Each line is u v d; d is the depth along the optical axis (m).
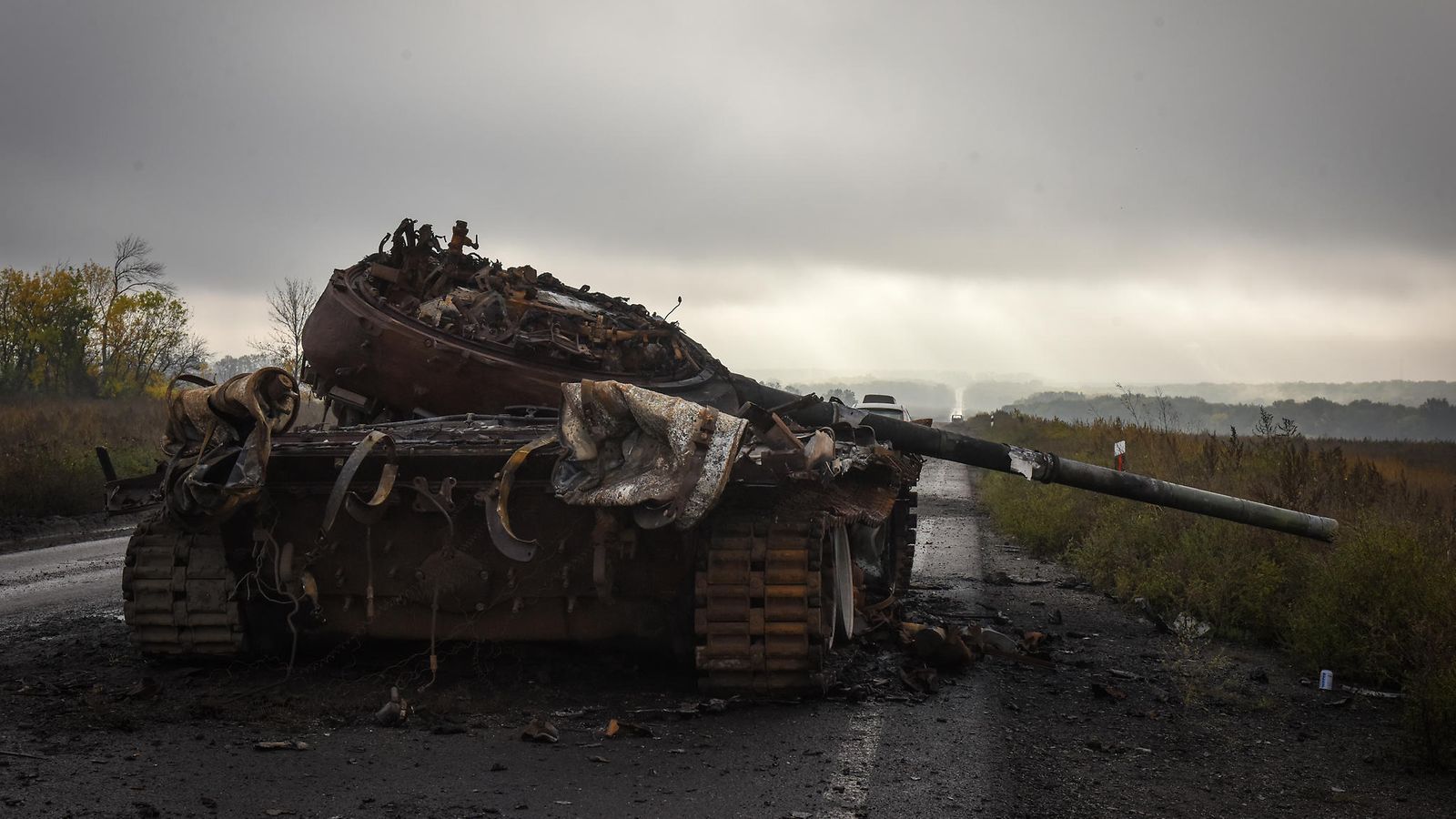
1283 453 15.43
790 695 7.14
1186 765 5.89
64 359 45.44
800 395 9.45
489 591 7.10
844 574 8.80
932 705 7.09
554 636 7.36
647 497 6.07
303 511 7.09
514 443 6.82
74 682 7.28
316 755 5.68
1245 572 10.52
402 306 9.24
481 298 9.24
